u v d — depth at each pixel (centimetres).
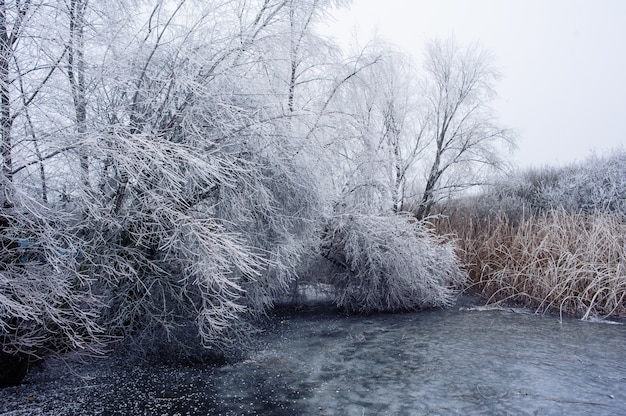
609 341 596
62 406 383
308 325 706
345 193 764
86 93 463
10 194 382
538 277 809
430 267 800
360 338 623
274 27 559
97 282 468
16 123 410
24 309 375
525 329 664
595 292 772
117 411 378
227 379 462
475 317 747
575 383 447
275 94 561
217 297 495
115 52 489
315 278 818
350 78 724
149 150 420
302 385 448
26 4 407
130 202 479
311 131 612
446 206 1296
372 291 771
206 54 508
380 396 420
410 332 657
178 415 374
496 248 905
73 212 441
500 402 404
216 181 484
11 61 413
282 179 559
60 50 432
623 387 435
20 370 426
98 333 476
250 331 578
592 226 899
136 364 498
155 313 502
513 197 1338
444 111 1227
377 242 751
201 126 502
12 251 391
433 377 470
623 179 1262
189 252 459
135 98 495
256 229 561
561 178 1457
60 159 425
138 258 489
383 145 961
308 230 618
